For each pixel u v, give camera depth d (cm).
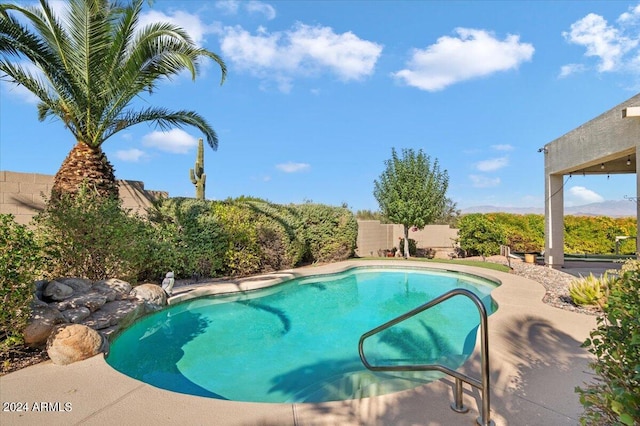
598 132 852
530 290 773
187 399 294
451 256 1756
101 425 256
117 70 759
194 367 461
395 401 291
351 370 450
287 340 569
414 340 568
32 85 729
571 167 1003
